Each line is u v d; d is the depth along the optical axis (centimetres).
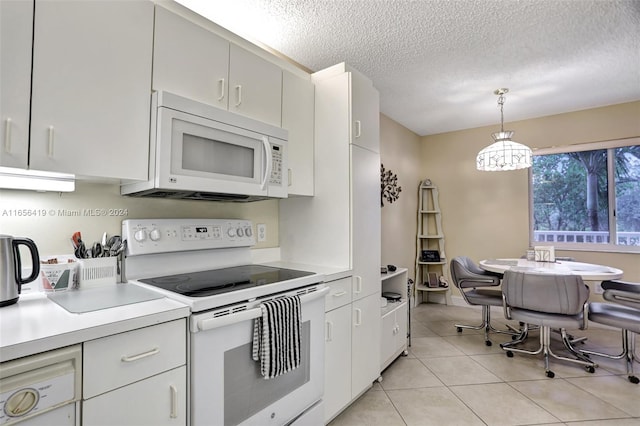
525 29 213
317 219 214
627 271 345
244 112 168
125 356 96
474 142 435
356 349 203
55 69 108
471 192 437
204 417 115
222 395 121
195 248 171
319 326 167
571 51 241
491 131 423
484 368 252
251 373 132
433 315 394
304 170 208
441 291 449
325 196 211
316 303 166
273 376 134
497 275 336
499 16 200
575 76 283
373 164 227
